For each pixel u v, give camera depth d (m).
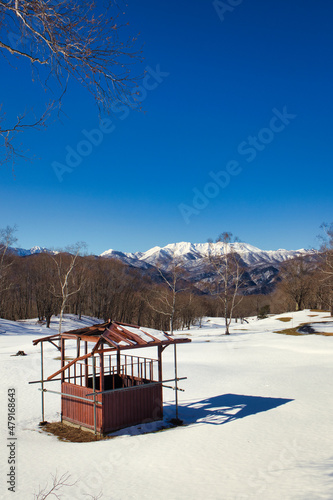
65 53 5.71
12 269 83.38
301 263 85.19
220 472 10.09
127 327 17.28
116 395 15.18
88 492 9.01
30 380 25.09
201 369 28.75
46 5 5.45
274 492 8.10
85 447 13.12
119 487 9.27
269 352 37.66
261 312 100.75
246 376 26.03
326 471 9.17
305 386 22.09
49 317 70.25
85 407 15.59
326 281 68.56
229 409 17.72
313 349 37.97
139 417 15.79
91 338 16.00
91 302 91.38
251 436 13.44
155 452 12.23
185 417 16.91
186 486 9.14
